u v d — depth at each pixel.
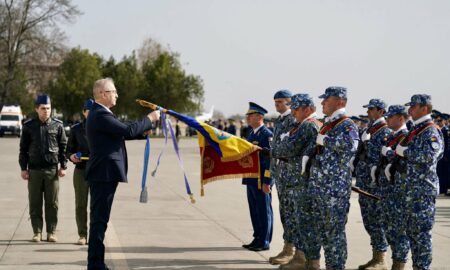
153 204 12.52
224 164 8.08
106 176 6.28
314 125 6.65
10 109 51.34
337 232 6.21
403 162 6.54
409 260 7.77
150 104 6.98
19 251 7.84
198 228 9.80
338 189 6.15
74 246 8.19
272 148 7.26
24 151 8.39
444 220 10.95
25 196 13.34
